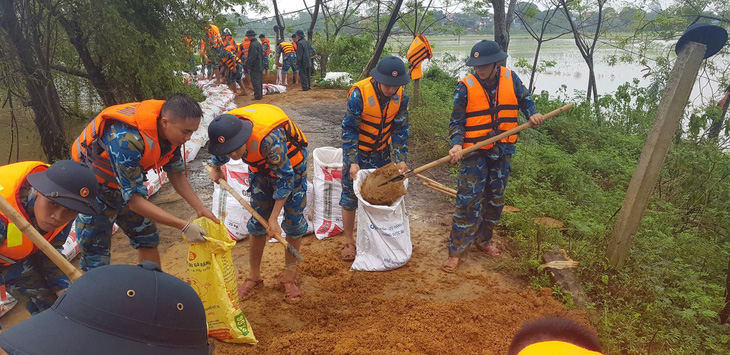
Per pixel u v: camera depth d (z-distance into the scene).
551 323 1.13
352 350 3.29
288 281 4.11
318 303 4.05
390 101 4.49
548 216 5.95
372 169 4.77
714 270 5.05
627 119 11.65
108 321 1.05
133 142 3.06
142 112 3.10
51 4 7.31
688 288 4.34
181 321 1.13
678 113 4.18
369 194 4.52
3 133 7.65
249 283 4.19
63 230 2.94
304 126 10.40
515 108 4.44
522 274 4.55
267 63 18.27
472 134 4.47
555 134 10.18
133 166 3.10
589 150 9.01
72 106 8.73
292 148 3.78
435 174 7.45
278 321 3.81
